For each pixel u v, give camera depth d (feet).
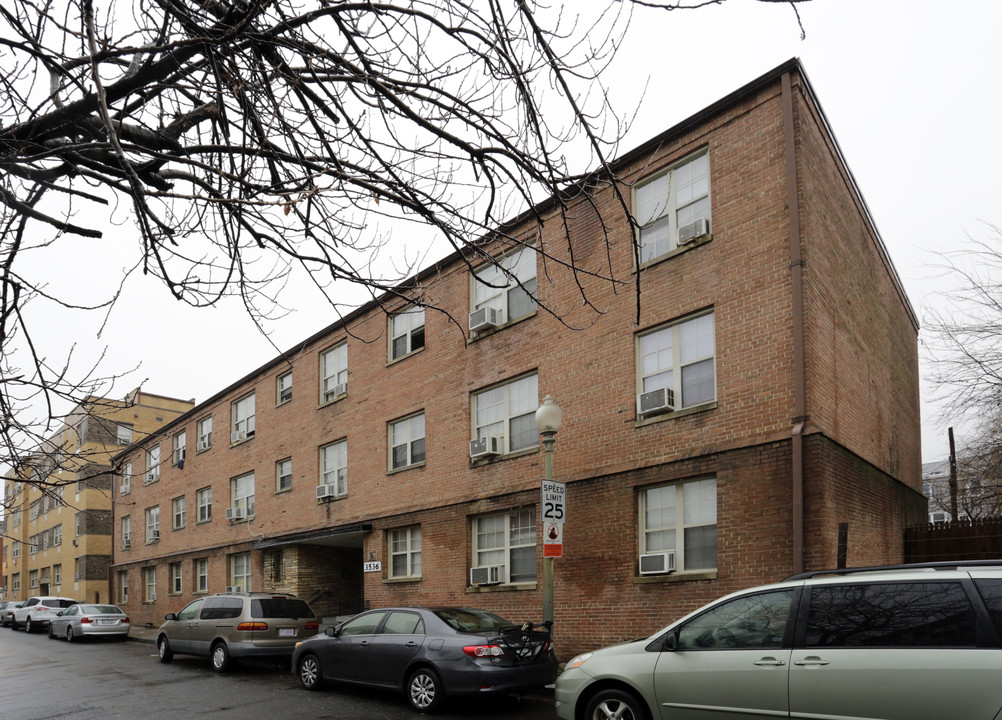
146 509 113.09
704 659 22.75
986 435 65.82
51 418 18.08
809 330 37.42
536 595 48.26
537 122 15.37
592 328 47.70
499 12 14.57
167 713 35.22
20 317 16.52
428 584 57.21
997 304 54.29
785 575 36.19
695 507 41.22
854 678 19.95
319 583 74.59
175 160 14.43
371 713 34.06
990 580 19.26
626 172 47.34
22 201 16.38
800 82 40.16
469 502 54.75
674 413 42.29
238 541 85.76
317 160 15.87
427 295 61.77
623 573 43.34
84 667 56.29
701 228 42.32
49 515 173.27
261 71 14.61
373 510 64.64
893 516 50.08
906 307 62.64
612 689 24.38
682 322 43.39
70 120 14.89
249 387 88.38
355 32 14.98
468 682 32.73
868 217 51.24
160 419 127.75
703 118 43.52
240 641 49.34
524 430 52.03
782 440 37.29
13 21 13.15
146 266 15.47
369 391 67.51
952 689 18.57
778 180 39.65
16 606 125.39
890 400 53.47
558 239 50.96
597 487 45.73
